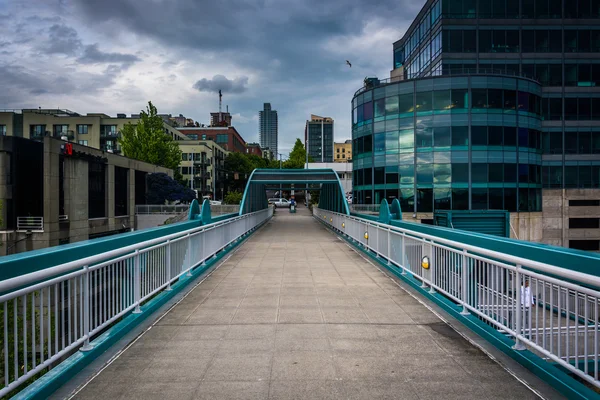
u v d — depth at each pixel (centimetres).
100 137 5797
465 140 3359
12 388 295
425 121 3441
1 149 2564
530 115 3447
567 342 336
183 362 404
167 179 4347
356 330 505
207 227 972
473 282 526
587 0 3784
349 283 797
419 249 746
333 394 336
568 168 3859
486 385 352
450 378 366
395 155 3575
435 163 3406
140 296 558
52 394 336
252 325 526
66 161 2922
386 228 991
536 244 502
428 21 4006
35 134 5625
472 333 493
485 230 1614
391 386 351
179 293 709
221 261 1094
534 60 3759
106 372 380
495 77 3350
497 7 3706
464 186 3359
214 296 688
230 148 9694
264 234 2009
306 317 562
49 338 349
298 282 808
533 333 440
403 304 633
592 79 3809
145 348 443
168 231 838
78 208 3044
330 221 2366
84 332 402
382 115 3675
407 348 443
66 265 369
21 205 2673
